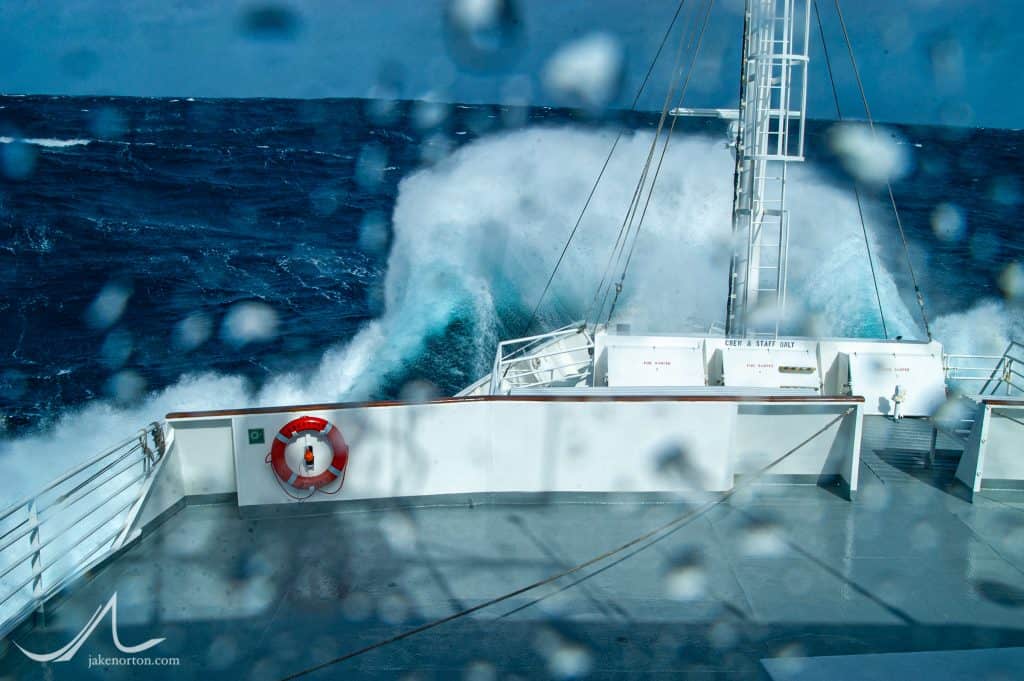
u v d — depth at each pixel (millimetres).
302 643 4820
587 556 5793
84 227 28984
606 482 6516
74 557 8953
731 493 6621
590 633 4875
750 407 6645
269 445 6328
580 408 6391
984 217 33062
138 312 21391
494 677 4473
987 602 5211
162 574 5578
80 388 17172
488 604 5203
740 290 9211
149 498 6070
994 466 6684
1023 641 4797
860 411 6520
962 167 45562
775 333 9117
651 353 8539
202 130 48969
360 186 35062
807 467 6812
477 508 6516
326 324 19797
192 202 32656
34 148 41719
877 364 8391
